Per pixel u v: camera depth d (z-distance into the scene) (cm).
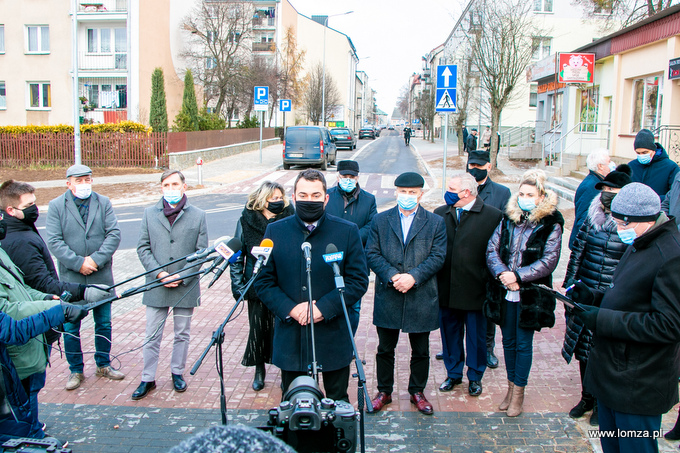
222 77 3522
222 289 815
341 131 3750
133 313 702
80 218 504
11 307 326
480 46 1939
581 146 1872
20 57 3011
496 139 1997
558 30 3272
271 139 3725
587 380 321
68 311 332
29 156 2191
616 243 400
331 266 366
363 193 571
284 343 371
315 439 228
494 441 400
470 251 467
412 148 4025
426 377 457
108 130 2219
